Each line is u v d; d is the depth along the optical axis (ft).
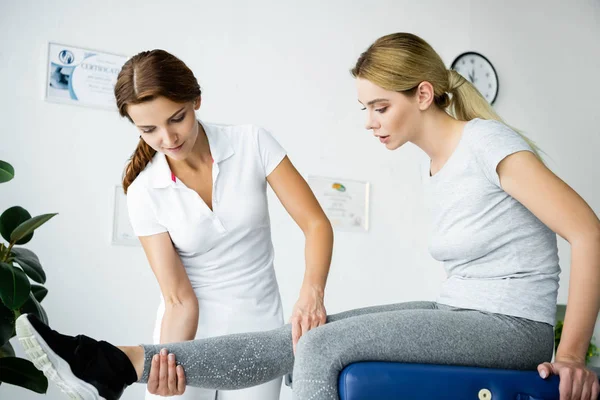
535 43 15.87
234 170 6.09
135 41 12.10
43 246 11.18
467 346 4.59
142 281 11.85
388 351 4.51
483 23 15.38
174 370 4.73
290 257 13.02
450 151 5.02
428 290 14.39
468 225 4.88
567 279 15.57
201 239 6.07
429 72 5.05
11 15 11.18
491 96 15.24
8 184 11.00
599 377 5.21
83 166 11.57
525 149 4.60
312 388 4.39
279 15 13.37
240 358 4.93
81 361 4.56
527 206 4.56
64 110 11.49
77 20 11.66
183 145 5.52
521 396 4.51
